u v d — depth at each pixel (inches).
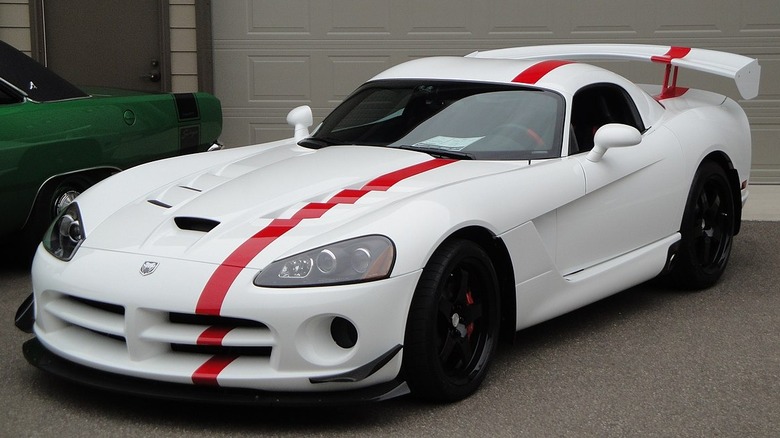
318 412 153.3
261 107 362.0
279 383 141.7
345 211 153.0
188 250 147.9
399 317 144.6
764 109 350.6
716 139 223.0
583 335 194.2
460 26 354.6
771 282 235.1
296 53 358.3
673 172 207.9
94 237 157.6
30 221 228.7
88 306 153.7
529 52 250.2
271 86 360.8
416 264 145.6
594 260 190.2
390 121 194.5
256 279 140.9
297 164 177.3
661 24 350.0
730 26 347.9
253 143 364.2
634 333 195.8
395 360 145.4
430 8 354.3
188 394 144.0
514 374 171.3
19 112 218.8
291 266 141.7
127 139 242.2
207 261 144.9
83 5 358.6
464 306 158.7
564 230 179.8
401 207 151.0
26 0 356.2
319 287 139.9
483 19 353.7
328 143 195.8
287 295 139.3
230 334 142.1
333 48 357.7
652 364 177.8
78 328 157.6
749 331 197.9
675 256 214.7
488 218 159.6
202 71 357.1
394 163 173.8
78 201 169.8
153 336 144.3
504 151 180.9
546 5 351.6
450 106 193.0
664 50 241.1
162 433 144.7
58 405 154.8
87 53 361.4
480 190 162.2
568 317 207.0
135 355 145.3
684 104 231.6
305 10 355.9
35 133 220.2
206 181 174.4
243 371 142.6
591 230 186.7
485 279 160.7
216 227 152.8
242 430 146.0
